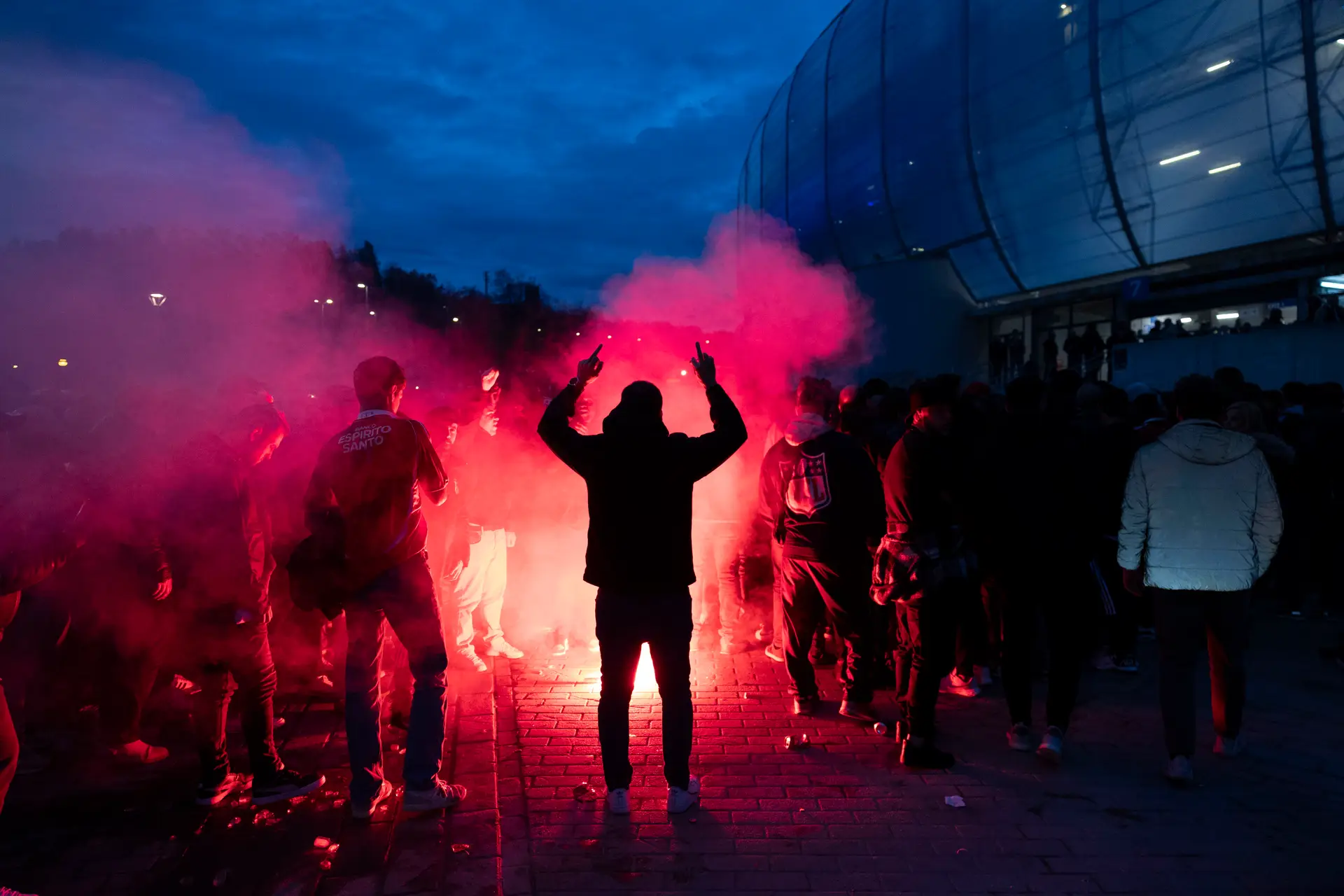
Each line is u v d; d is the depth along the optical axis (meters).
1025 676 4.30
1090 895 3.05
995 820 3.60
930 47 27.53
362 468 3.50
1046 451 4.15
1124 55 21.86
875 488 4.60
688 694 3.70
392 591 3.56
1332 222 19.58
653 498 3.59
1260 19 19.20
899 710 4.93
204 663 3.61
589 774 4.05
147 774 3.98
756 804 3.75
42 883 3.04
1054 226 25.38
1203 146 21.08
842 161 31.62
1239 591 3.96
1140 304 24.39
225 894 2.99
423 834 3.43
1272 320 20.44
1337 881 3.14
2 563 2.76
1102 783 3.97
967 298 29.64
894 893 3.05
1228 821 3.60
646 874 3.17
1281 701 5.03
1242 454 3.92
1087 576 4.14
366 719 3.60
